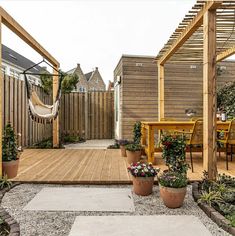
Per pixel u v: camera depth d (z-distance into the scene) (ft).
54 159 17.49
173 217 8.00
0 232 6.96
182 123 15.56
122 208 8.79
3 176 11.73
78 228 7.25
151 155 15.61
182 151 11.28
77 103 34.22
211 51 11.39
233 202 8.67
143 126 18.44
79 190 10.87
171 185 8.69
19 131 22.41
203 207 8.54
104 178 12.18
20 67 40.83
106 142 31.40
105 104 35.09
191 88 28.53
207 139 11.35
